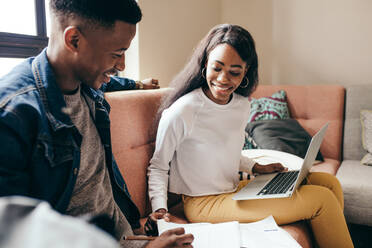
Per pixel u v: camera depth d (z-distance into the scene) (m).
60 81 0.78
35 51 1.47
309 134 2.26
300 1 2.67
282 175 1.27
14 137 0.61
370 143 2.10
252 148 2.14
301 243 1.05
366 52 2.52
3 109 0.62
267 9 2.79
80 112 0.85
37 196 0.67
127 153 1.22
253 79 1.30
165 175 1.21
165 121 1.17
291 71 2.79
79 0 0.68
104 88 1.27
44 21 1.51
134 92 1.33
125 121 1.23
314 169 1.99
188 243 0.72
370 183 1.74
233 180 1.29
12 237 0.18
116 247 0.18
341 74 2.62
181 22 2.32
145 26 1.97
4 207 0.20
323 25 2.62
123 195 1.05
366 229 1.95
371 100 2.23
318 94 2.37
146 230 1.02
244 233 1.00
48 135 0.68
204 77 1.24
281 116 2.31
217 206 1.16
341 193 1.26
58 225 0.19
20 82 0.70
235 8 2.91
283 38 2.77
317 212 1.08
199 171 1.21
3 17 1.36
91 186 0.86
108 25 0.71
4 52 1.34
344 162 2.19
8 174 0.59
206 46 1.20
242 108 1.29
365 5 2.47
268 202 1.12
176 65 2.29
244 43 1.12
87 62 0.74
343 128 2.33
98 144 0.92
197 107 1.18
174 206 1.40
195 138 1.19
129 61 1.98
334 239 1.08
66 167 0.74
